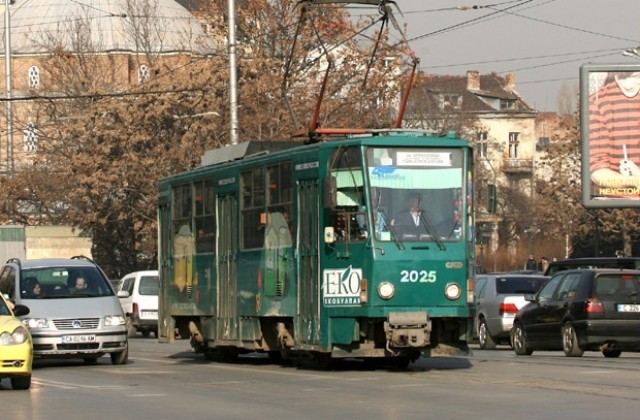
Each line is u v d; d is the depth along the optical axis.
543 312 40.06
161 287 41.19
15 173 99.38
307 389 26.70
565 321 38.81
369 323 30.64
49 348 35.09
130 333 61.91
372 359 35.72
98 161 85.81
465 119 135.62
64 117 98.19
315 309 31.23
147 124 85.94
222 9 88.69
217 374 31.91
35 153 100.81
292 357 33.56
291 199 32.34
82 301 36.25
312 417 21.17
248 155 35.78
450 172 30.94
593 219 101.38
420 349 31.00
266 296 33.59
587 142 50.34
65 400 25.00
